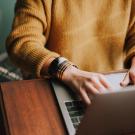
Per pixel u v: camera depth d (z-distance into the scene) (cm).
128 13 148
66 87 111
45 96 106
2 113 98
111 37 148
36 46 125
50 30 139
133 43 150
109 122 81
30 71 123
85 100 104
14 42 130
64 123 96
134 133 89
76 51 143
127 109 79
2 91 105
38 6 133
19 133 92
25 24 131
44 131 93
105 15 144
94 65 149
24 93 106
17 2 141
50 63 117
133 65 135
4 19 224
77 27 139
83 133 82
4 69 227
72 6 136
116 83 114
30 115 98
